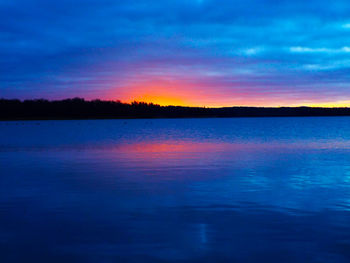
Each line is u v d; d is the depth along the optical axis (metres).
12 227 8.34
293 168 17.50
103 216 9.22
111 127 99.00
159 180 14.37
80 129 83.81
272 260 6.45
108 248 7.05
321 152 25.62
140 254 6.75
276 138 42.91
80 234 7.86
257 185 13.23
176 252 6.83
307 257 6.56
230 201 10.76
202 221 8.76
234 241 7.38
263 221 8.72
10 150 28.19
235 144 34.06
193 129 80.75
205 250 6.92
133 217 9.14
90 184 13.53
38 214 9.42
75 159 21.97
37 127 99.31
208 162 20.27
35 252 6.88
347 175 15.31
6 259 6.56
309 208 9.90
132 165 19.09
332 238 7.51
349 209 9.77
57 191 12.32
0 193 11.95
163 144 34.97
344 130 66.12
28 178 14.90
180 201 10.78
